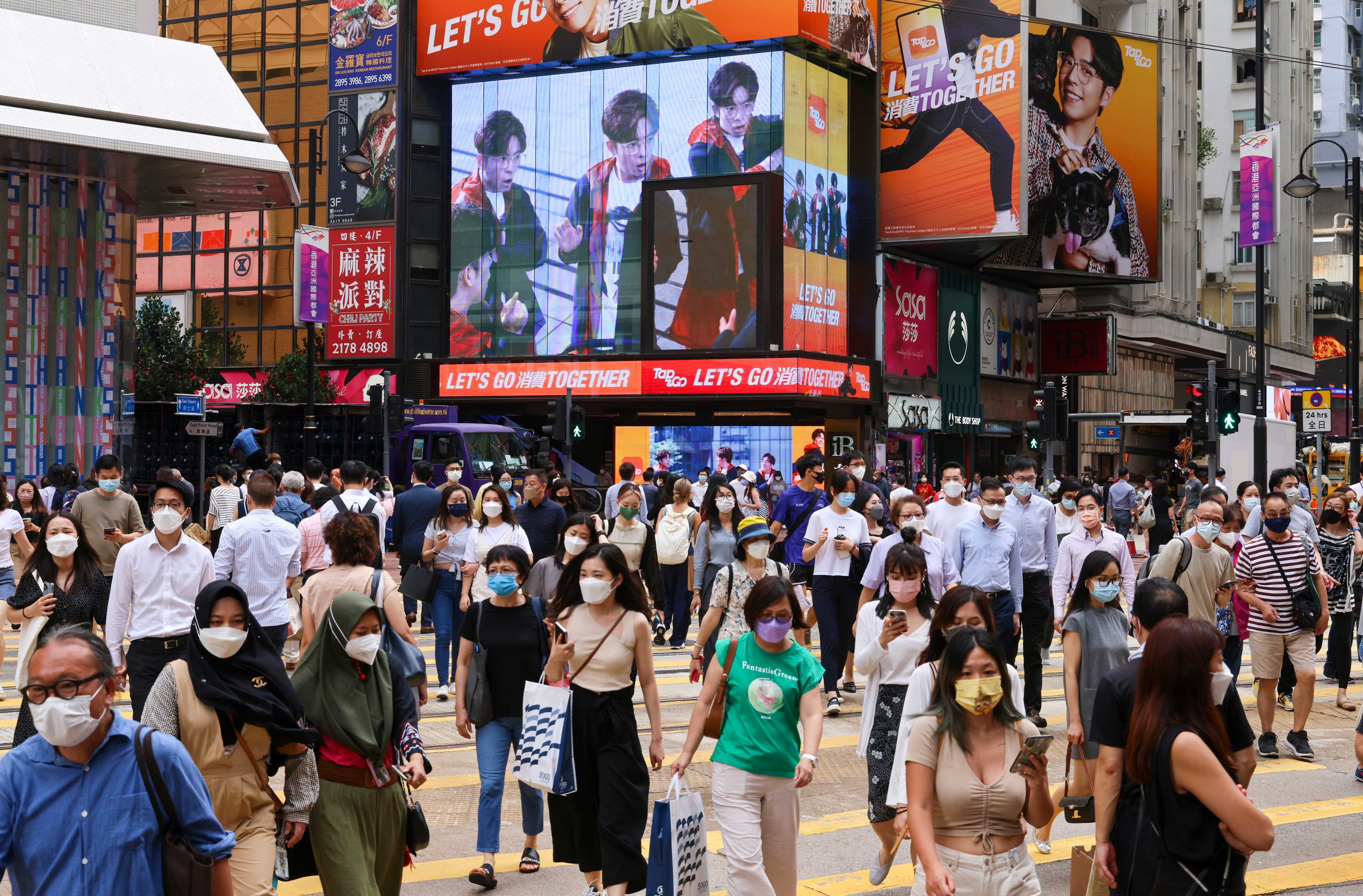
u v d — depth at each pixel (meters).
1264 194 26.25
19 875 3.36
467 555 10.34
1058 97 36.81
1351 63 88.94
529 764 5.80
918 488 24.23
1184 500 22.64
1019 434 43.47
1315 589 9.98
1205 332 52.25
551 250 35.56
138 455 29.91
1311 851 7.38
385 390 23.00
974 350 40.59
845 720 10.95
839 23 34.28
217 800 4.45
